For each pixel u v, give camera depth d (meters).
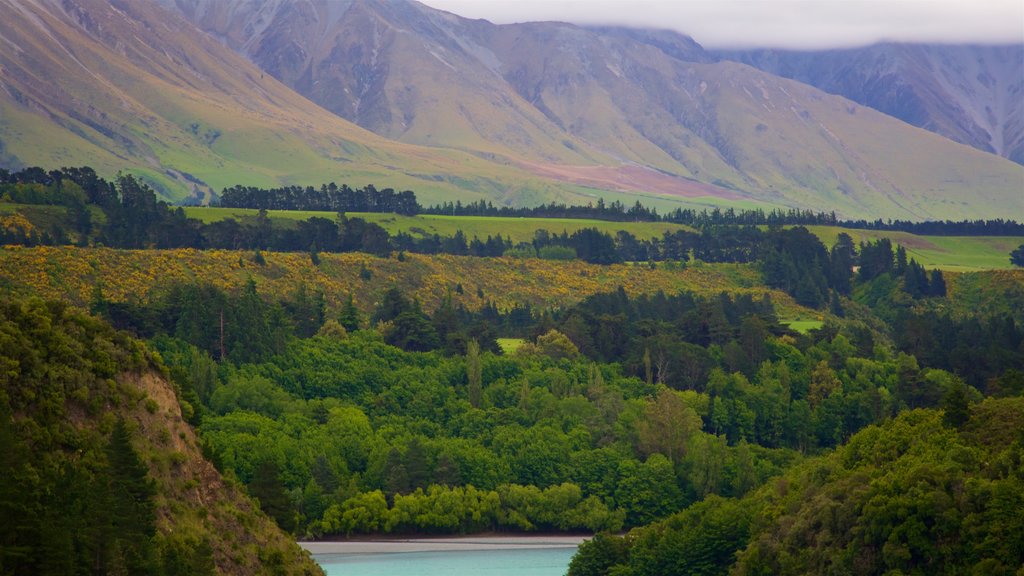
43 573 150.50
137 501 169.62
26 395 170.12
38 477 160.75
